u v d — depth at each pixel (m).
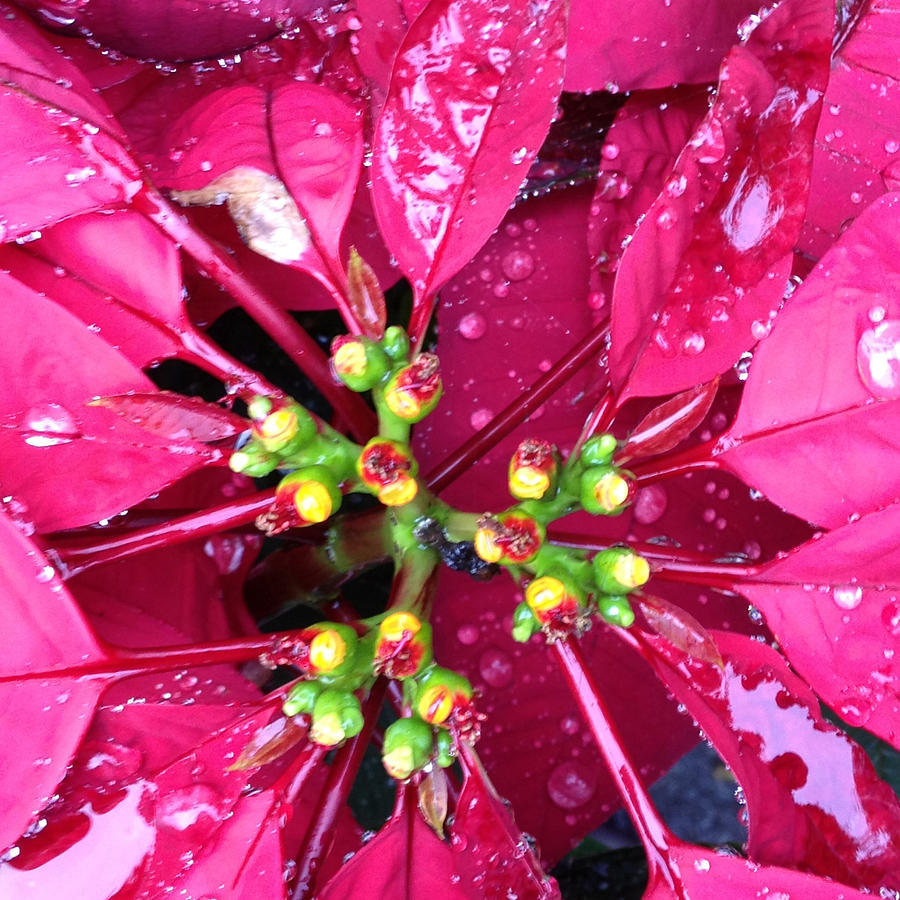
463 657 0.24
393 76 0.19
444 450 0.24
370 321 0.20
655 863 0.19
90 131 0.19
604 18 0.21
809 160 0.18
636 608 0.20
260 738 0.18
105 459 0.18
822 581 0.19
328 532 0.23
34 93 0.19
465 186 0.19
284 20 0.21
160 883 0.18
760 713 0.19
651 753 0.23
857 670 0.18
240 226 0.20
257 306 0.20
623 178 0.23
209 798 0.18
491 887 0.18
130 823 0.18
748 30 0.21
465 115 0.19
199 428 0.19
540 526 0.19
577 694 0.19
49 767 0.17
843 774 0.19
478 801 0.18
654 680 0.24
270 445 0.19
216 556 0.22
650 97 0.23
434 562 0.20
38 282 0.19
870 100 0.21
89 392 0.18
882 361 0.18
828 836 0.19
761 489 0.19
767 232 0.19
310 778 0.20
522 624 0.19
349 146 0.20
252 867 0.18
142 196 0.19
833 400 0.19
